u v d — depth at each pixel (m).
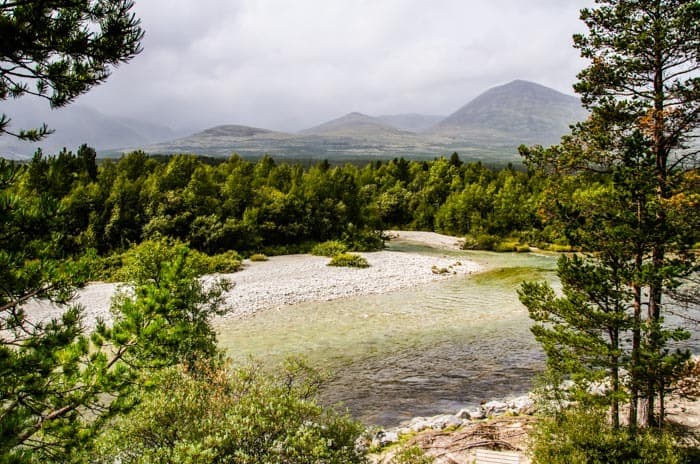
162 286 11.78
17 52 5.25
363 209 66.50
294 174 71.25
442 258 51.62
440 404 15.44
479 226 71.00
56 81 5.61
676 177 10.70
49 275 6.08
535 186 79.81
